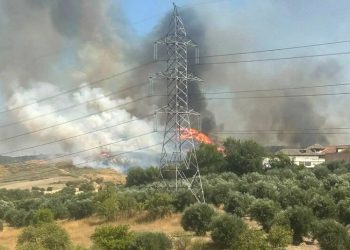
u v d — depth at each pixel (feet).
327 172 318.24
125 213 232.12
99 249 128.36
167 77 249.14
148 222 212.84
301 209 144.46
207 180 293.02
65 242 144.46
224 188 234.38
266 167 388.37
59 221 263.08
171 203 223.92
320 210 165.17
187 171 362.94
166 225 197.47
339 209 166.91
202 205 166.71
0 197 452.35
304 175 309.01
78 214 259.80
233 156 378.12
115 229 133.80
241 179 297.53
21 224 267.80
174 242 137.28
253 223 176.24
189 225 162.40
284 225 138.92
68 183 614.75
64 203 303.89
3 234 228.43
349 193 201.05
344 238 126.41
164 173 350.43
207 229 158.20
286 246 126.21
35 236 146.41
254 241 120.88
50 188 549.13
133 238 131.44
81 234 190.90
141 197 253.03
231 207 193.06
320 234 128.67
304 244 137.90
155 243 129.08
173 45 249.14
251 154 377.71
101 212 234.99
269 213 156.04
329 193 205.77
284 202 192.24
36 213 249.55
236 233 131.03
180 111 249.96
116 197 246.47
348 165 367.25
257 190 222.89
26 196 473.26
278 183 252.83
